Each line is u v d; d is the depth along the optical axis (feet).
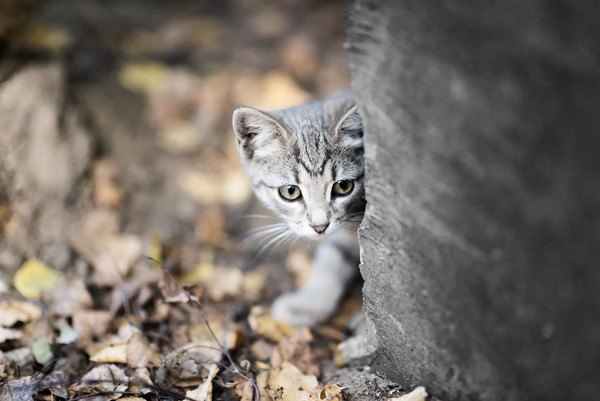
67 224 2.84
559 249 2.13
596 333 2.13
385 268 2.35
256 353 2.63
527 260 2.16
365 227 2.36
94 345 2.58
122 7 3.76
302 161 2.55
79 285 2.68
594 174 2.09
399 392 2.41
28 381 2.46
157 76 3.36
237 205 3.05
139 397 2.44
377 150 2.29
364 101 2.29
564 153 2.10
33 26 3.39
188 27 3.67
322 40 3.59
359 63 2.28
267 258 2.92
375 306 2.41
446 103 2.17
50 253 2.76
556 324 2.16
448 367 2.31
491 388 2.27
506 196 2.15
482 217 2.18
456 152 2.18
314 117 2.58
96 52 3.40
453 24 2.14
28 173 2.83
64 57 3.31
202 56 3.53
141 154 3.10
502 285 2.19
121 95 3.24
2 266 2.69
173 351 2.55
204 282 2.81
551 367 2.18
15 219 2.77
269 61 3.51
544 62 2.09
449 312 2.27
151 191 3.03
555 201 2.11
